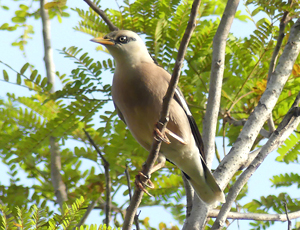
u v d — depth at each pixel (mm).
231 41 10875
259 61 10648
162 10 10430
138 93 8148
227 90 10742
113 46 8508
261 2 9352
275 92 9078
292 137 10547
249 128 8914
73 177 10672
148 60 8625
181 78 10359
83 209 7023
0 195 10234
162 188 10656
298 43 9352
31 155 9727
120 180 10367
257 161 8406
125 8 10508
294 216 9156
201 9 10547
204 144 8945
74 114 9578
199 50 10430
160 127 6852
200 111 10531
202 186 8664
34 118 10250
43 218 6832
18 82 9469
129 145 9500
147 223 10430
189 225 8438
